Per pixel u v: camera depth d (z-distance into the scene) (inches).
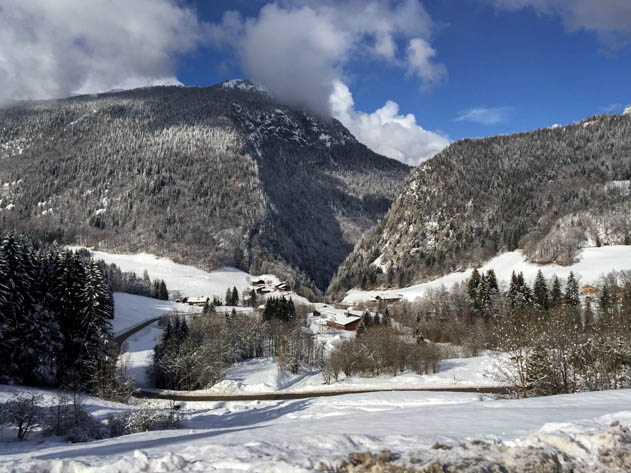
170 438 736.3
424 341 3284.9
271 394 2763.3
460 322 4286.4
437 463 378.0
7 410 1133.1
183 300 6943.9
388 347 3095.5
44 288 2256.4
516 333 1777.8
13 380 1932.8
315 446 456.8
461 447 433.1
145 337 4158.5
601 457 389.7
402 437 495.2
